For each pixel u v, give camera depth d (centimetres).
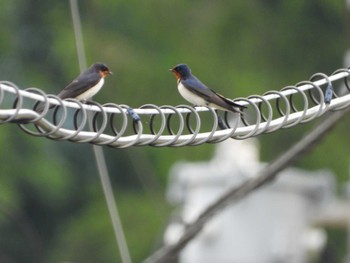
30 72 3284
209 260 1691
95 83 1041
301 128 2838
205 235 1684
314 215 1792
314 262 1761
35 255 3147
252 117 1997
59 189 3206
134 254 2975
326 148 2897
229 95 2961
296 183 1705
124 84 2961
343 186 2802
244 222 1681
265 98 988
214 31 3089
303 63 3133
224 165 1709
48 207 3225
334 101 1005
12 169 3142
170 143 935
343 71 1017
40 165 3186
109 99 2958
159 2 3070
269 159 2842
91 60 2981
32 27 3300
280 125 977
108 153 3200
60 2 3284
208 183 1703
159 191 3030
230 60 3075
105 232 3116
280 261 1686
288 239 1697
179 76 1070
